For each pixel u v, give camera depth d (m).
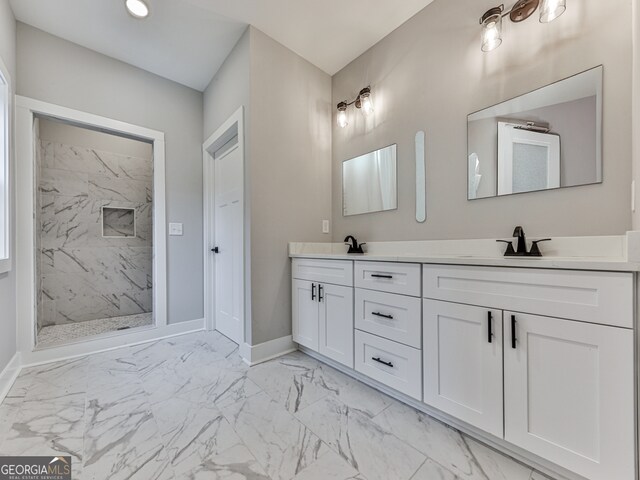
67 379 1.75
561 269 0.95
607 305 0.86
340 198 2.49
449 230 1.74
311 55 2.33
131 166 3.42
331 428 1.27
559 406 0.95
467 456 1.11
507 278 1.07
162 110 2.61
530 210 1.42
